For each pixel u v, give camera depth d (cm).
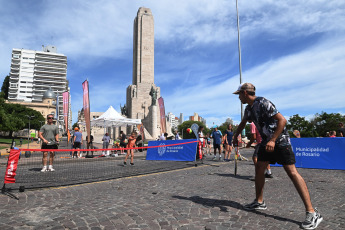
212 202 402
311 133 5566
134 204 393
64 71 15488
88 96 1449
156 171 799
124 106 7538
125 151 1808
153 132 5700
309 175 695
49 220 318
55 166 974
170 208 369
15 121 4800
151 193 474
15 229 287
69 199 429
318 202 403
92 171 810
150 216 333
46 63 15112
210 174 714
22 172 788
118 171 807
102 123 2036
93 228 291
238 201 409
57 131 822
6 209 367
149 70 7288
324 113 5481
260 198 359
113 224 304
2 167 991
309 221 288
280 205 383
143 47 7312
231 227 292
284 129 322
